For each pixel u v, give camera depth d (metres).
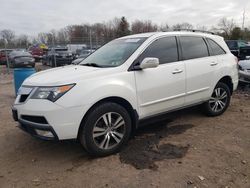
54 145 4.36
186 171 3.39
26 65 20.06
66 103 3.46
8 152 4.17
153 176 3.30
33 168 3.64
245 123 5.18
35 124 3.56
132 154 3.90
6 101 7.96
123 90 3.91
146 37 4.54
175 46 4.75
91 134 3.67
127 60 4.12
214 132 4.71
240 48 15.32
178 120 5.40
